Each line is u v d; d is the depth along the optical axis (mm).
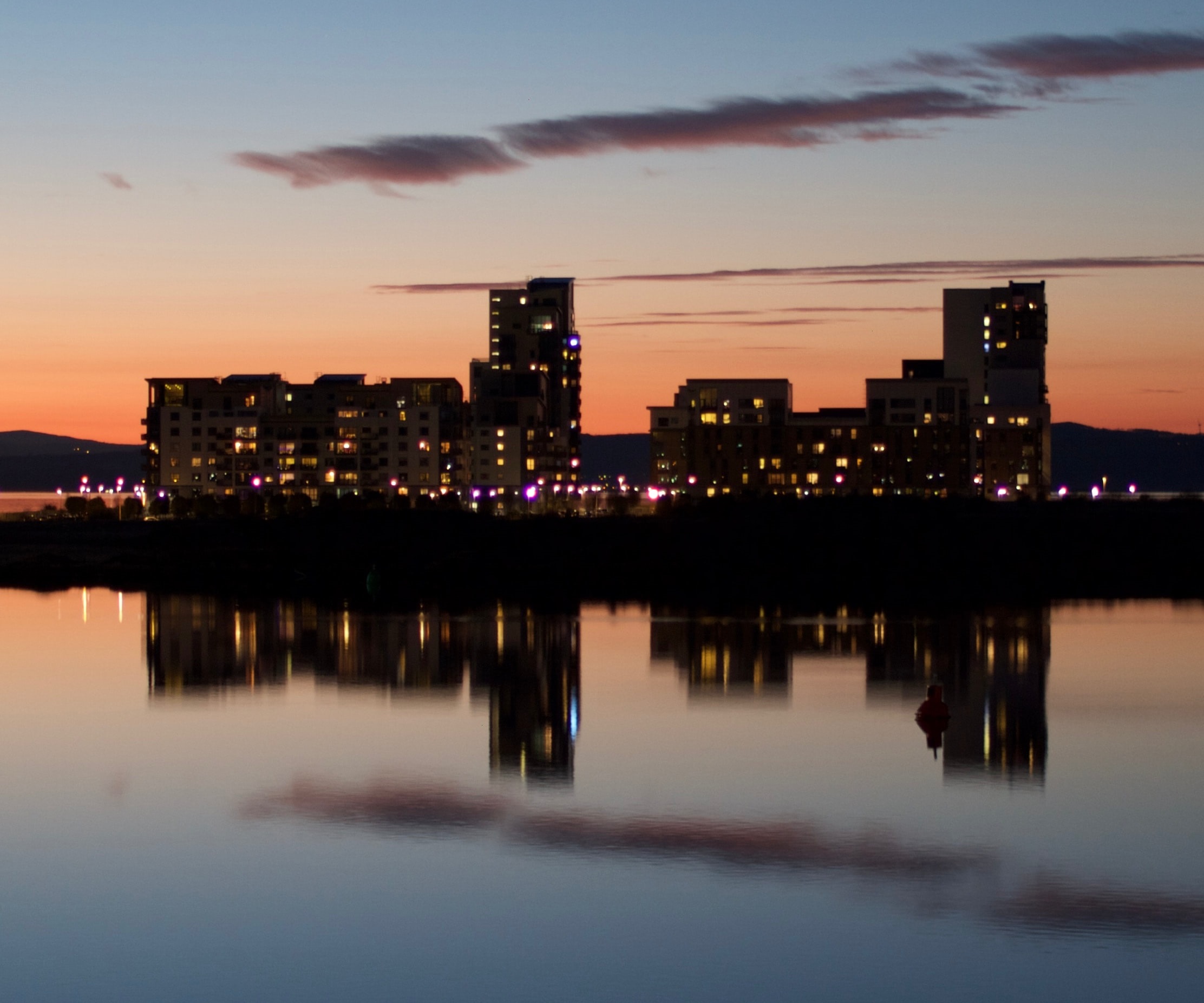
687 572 192875
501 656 114500
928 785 69375
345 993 44594
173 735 82000
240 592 173250
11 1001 44062
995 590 174750
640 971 46094
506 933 49250
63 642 124188
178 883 54594
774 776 71438
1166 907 51469
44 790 68625
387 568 197500
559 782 70000
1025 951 47438
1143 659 112938
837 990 44531
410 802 66250
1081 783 69938
